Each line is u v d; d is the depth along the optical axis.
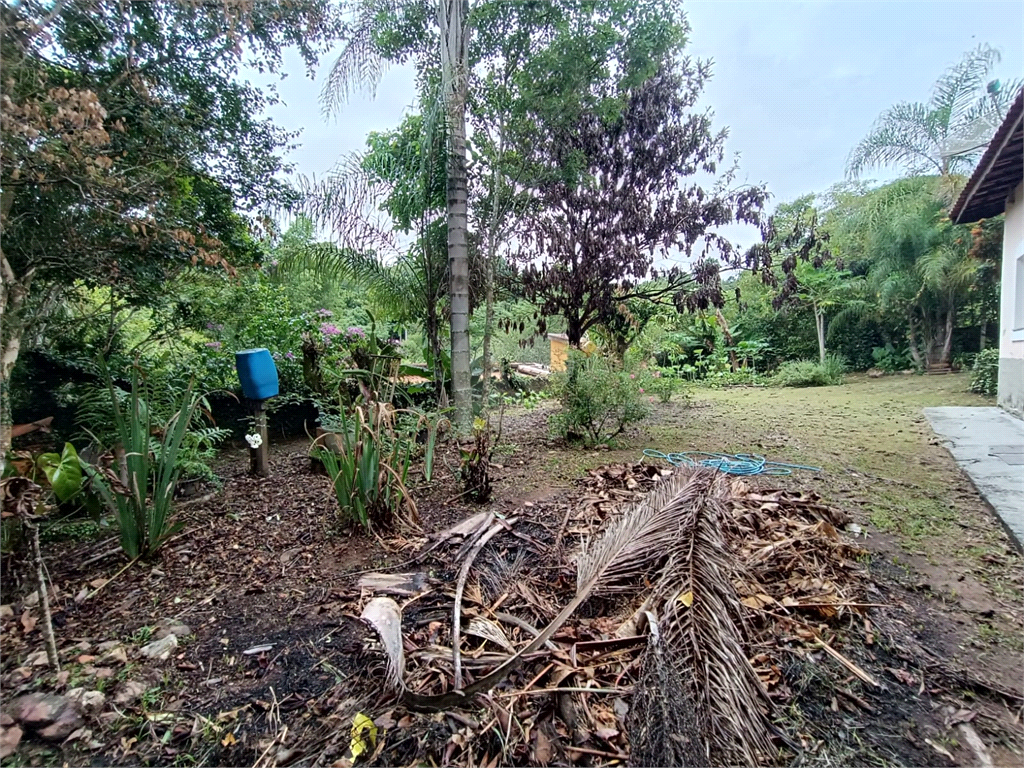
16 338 2.89
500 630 1.72
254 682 1.59
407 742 1.34
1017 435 4.63
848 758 1.28
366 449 2.64
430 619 1.86
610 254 5.89
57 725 1.39
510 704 1.44
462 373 5.16
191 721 1.44
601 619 1.79
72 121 2.55
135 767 1.30
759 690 1.39
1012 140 4.54
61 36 2.97
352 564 2.36
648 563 1.79
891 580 2.12
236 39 3.54
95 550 2.53
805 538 2.33
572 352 5.02
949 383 8.59
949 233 9.02
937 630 1.80
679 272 6.09
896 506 2.96
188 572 2.31
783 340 12.17
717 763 1.19
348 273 5.46
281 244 5.23
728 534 2.19
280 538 2.68
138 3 3.27
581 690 1.44
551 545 2.44
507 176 5.12
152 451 2.74
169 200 3.53
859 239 10.27
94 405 3.30
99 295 4.69
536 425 5.83
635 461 4.02
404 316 5.91
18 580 2.20
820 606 1.84
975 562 2.29
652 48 4.96
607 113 5.12
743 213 5.72
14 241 3.01
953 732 1.37
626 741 1.31
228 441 5.10
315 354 4.97
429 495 3.25
